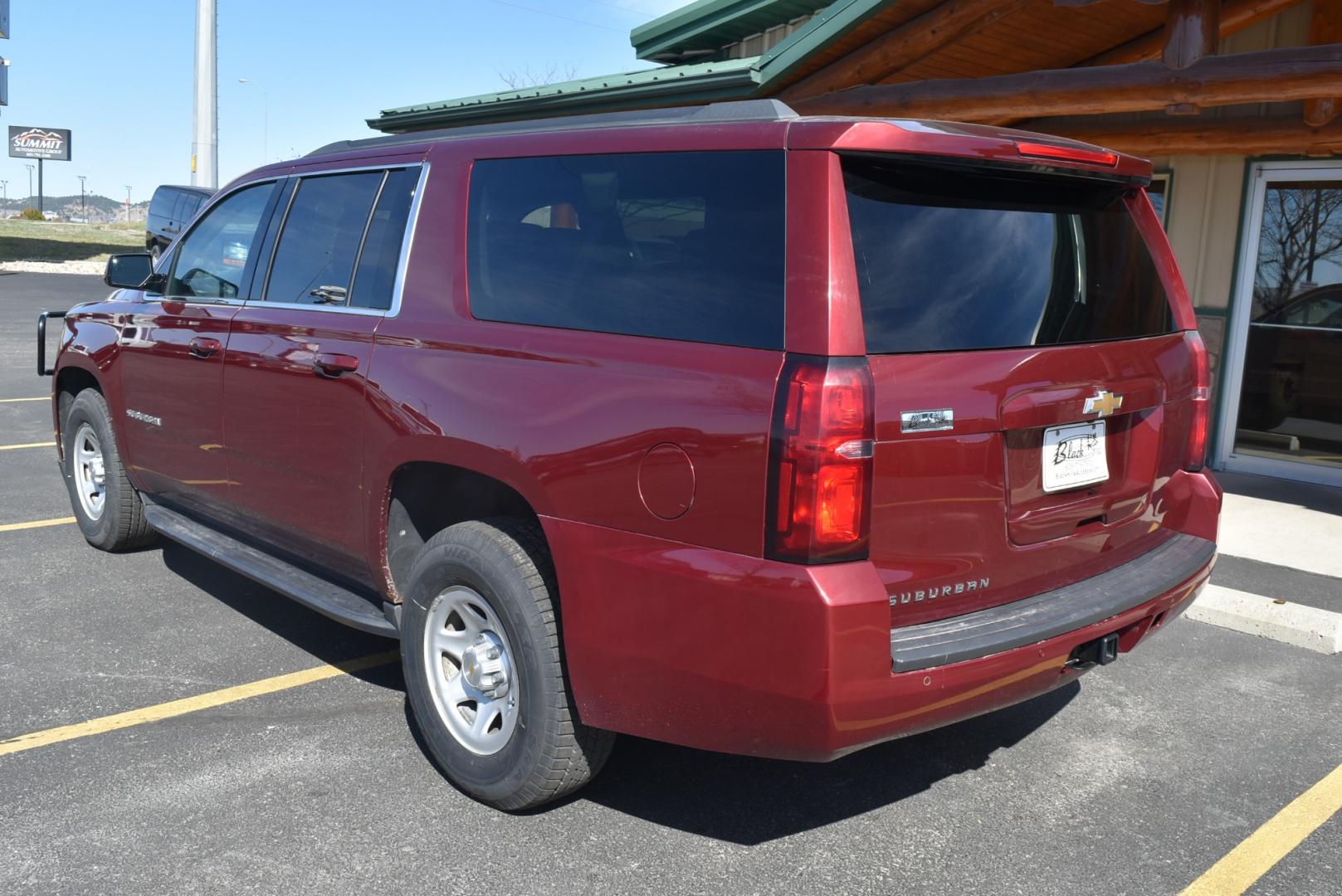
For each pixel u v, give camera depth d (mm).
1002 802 3512
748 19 10516
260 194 4637
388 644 4762
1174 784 3654
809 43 7328
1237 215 8250
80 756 3668
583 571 2965
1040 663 2910
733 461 2658
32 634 4766
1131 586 3248
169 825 3248
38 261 36062
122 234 53281
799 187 2715
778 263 2709
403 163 3910
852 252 2668
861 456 2570
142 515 5770
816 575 2561
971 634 2795
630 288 3035
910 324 2729
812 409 2547
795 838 3268
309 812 3342
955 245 2893
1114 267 3414
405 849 3150
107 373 5379
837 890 2996
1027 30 7359
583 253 3199
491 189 3539
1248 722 4160
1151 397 3404
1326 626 4922
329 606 3961
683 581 2746
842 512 2562
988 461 2857
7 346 15484
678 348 2850
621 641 2904
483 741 3389
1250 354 8375
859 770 3721
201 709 4059
